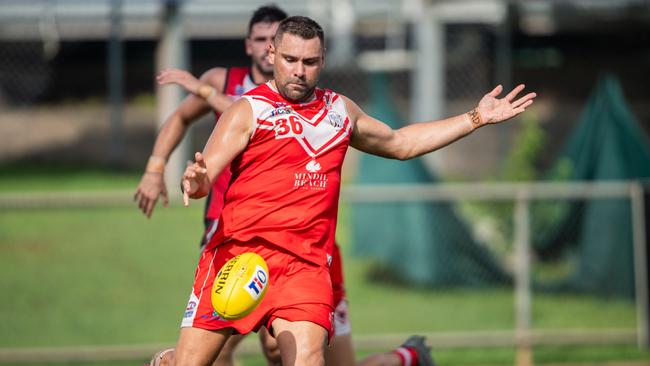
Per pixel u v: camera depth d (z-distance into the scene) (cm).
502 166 5078
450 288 3891
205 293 1692
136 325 3522
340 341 2117
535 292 3822
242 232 1677
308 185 1678
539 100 7762
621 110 4006
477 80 7006
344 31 6319
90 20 6097
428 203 3891
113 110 6062
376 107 4097
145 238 4478
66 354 3080
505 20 5947
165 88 5669
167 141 2231
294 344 1633
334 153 1698
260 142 1662
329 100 1716
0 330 3441
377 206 3919
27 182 5566
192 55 7600
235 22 6200
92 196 3212
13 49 7644
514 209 4197
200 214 4769
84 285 3938
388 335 3353
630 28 7562
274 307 1664
